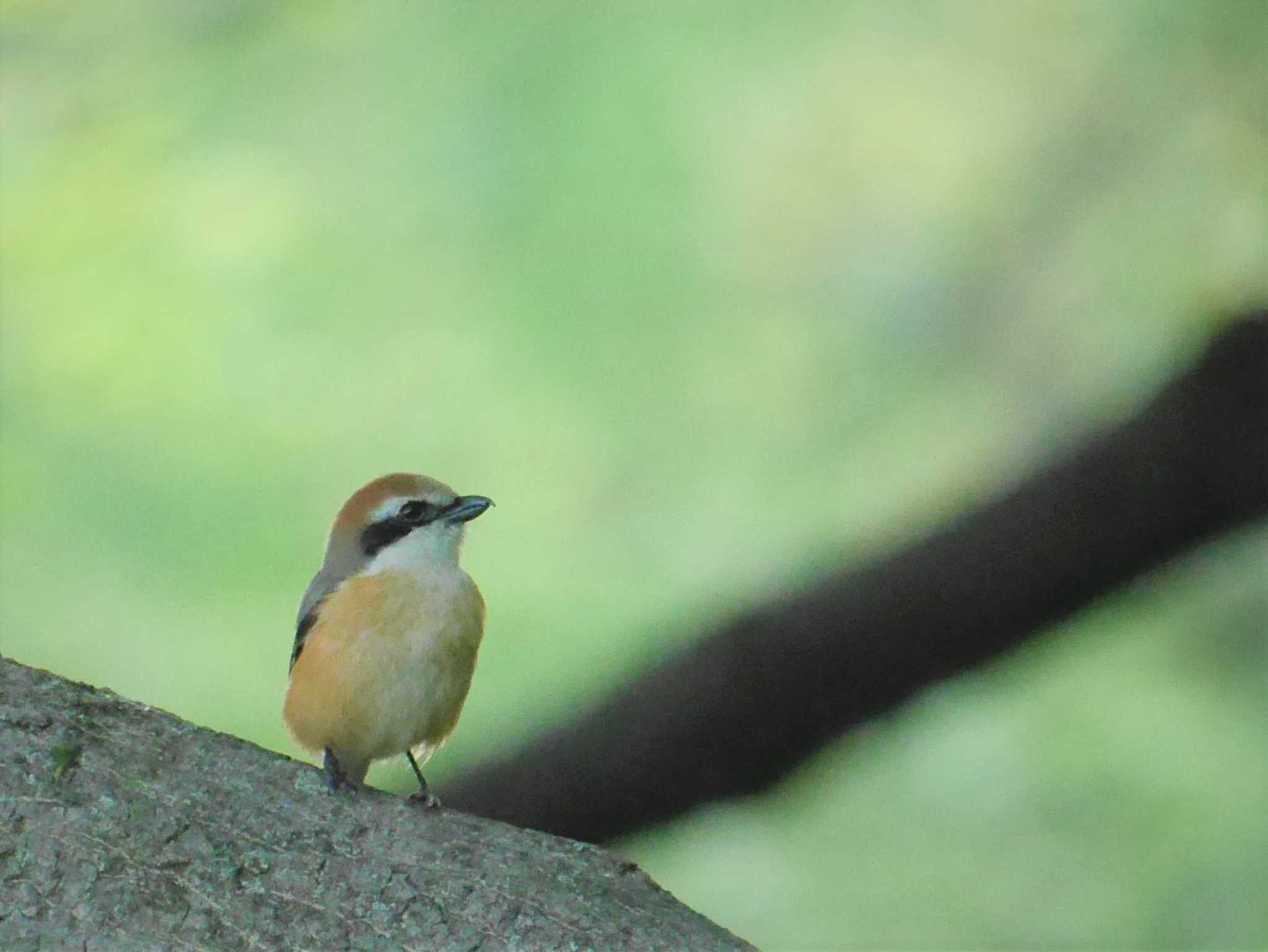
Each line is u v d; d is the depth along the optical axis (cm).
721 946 545
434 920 547
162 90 1452
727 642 1116
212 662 1273
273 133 1430
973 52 1510
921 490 1395
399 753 883
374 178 1405
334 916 548
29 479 1313
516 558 1352
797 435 1414
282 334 1372
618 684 1139
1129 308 1438
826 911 1227
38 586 1283
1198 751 1179
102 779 571
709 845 1273
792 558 1352
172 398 1352
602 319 1386
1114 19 1481
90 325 1371
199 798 572
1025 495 1116
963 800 1223
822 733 1120
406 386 1366
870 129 1481
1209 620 1207
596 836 1123
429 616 859
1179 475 1091
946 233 1479
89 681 1262
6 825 558
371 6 1442
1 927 539
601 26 1409
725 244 1416
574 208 1379
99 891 546
